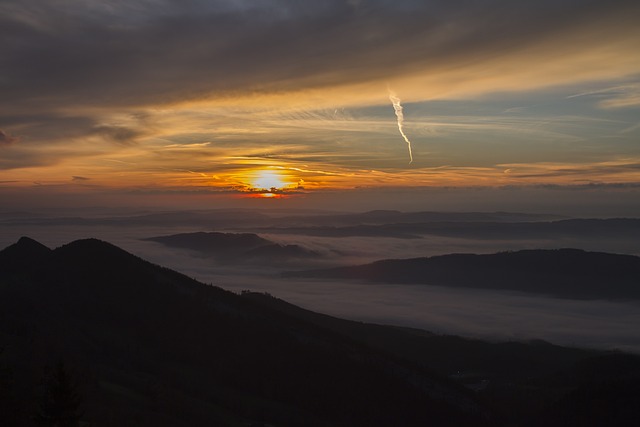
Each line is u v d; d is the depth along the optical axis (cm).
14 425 5097
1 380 5659
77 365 7669
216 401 8469
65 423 4828
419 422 9338
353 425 8819
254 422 7719
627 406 8806
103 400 6756
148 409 6988
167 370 9088
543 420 9431
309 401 9288
